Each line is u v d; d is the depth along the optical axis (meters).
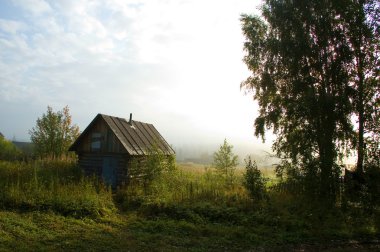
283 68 21.59
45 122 31.70
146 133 25.42
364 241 12.29
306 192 16.52
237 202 16.34
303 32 20.39
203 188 19.14
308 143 18.05
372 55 20.75
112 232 11.85
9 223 11.58
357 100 19.47
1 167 20.75
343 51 19.98
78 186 16.97
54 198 14.69
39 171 20.45
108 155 22.23
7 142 40.34
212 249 10.68
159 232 12.38
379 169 13.05
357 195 14.12
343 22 20.77
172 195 17.31
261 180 17.41
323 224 13.95
